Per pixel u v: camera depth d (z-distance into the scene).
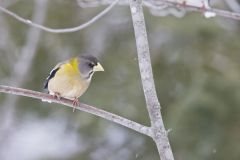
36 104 17.33
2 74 17.06
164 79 15.93
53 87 9.00
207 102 14.54
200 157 14.54
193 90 14.84
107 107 15.62
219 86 14.80
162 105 15.65
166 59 16.03
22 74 15.71
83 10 16.92
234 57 15.59
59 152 17.66
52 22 16.88
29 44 15.82
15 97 16.69
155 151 16.47
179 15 13.13
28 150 18.19
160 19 15.52
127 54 16.45
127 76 16.08
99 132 16.28
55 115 17.41
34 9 16.66
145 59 7.41
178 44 15.90
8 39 17.03
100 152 17.03
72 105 8.69
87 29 16.88
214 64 15.44
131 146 16.73
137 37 7.46
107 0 12.80
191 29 15.35
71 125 17.17
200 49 15.66
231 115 14.64
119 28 16.88
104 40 16.86
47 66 16.84
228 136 14.57
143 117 15.48
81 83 9.08
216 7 15.51
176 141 14.62
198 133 14.55
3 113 16.81
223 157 14.54
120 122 7.70
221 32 15.63
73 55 16.81
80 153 17.22
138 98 15.63
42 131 17.97
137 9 7.51
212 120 14.58
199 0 10.27
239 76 15.06
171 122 14.68
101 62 16.45
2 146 17.61
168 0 10.21
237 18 9.88
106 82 16.06
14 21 16.91
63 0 16.89
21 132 18.12
